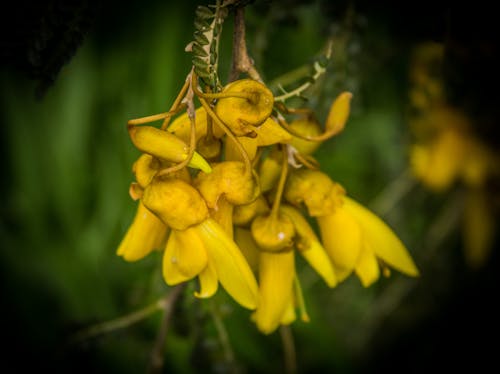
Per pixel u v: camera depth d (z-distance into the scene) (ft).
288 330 1.24
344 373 1.38
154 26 1.46
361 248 0.82
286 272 0.79
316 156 1.35
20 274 1.47
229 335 1.35
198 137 0.70
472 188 1.39
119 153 1.47
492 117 1.13
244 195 0.71
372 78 1.21
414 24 1.00
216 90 0.68
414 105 1.18
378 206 1.40
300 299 0.82
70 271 1.46
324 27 1.00
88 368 1.39
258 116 0.66
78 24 0.73
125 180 1.44
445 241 1.48
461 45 0.95
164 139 0.66
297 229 0.79
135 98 1.46
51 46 0.74
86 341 1.01
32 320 1.45
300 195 0.79
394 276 1.49
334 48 0.99
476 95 1.03
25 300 1.46
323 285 1.49
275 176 0.78
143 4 1.47
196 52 0.66
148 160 0.71
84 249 1.47
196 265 0.72
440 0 0.92
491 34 0.92
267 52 1.09
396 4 0.99
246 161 0.68
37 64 0.73
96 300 1.44
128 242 0.77
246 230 0.81
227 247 0.72
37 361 1.43
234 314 1.36
